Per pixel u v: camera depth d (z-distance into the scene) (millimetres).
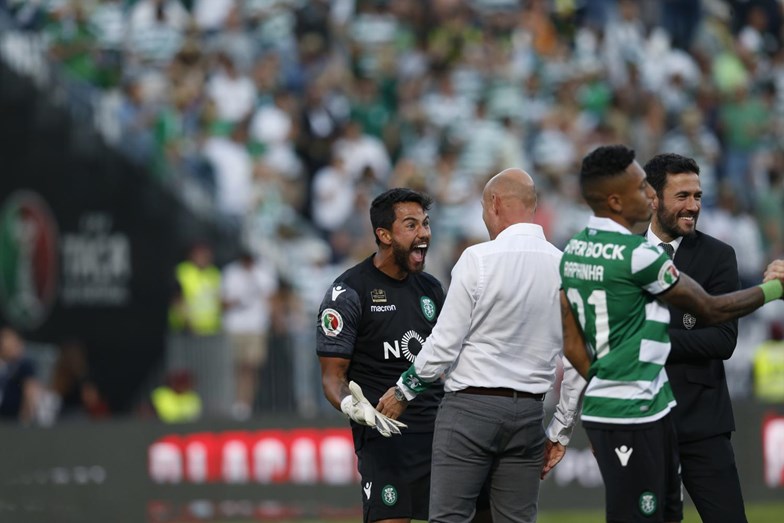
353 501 38938
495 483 21062
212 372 45094
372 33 61875
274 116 56625
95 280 50375
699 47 65812
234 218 51906
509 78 60719
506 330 20422
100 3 57625
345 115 58750
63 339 49969
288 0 61000
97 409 47188
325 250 53531
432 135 59000
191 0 59438
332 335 22312
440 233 54031
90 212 50781
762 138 63281
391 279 22766
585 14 64438
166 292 50531
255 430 39094
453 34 62000
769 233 57906
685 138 61125
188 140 54844
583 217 56281
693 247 21797
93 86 53969
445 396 21000
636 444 19031
